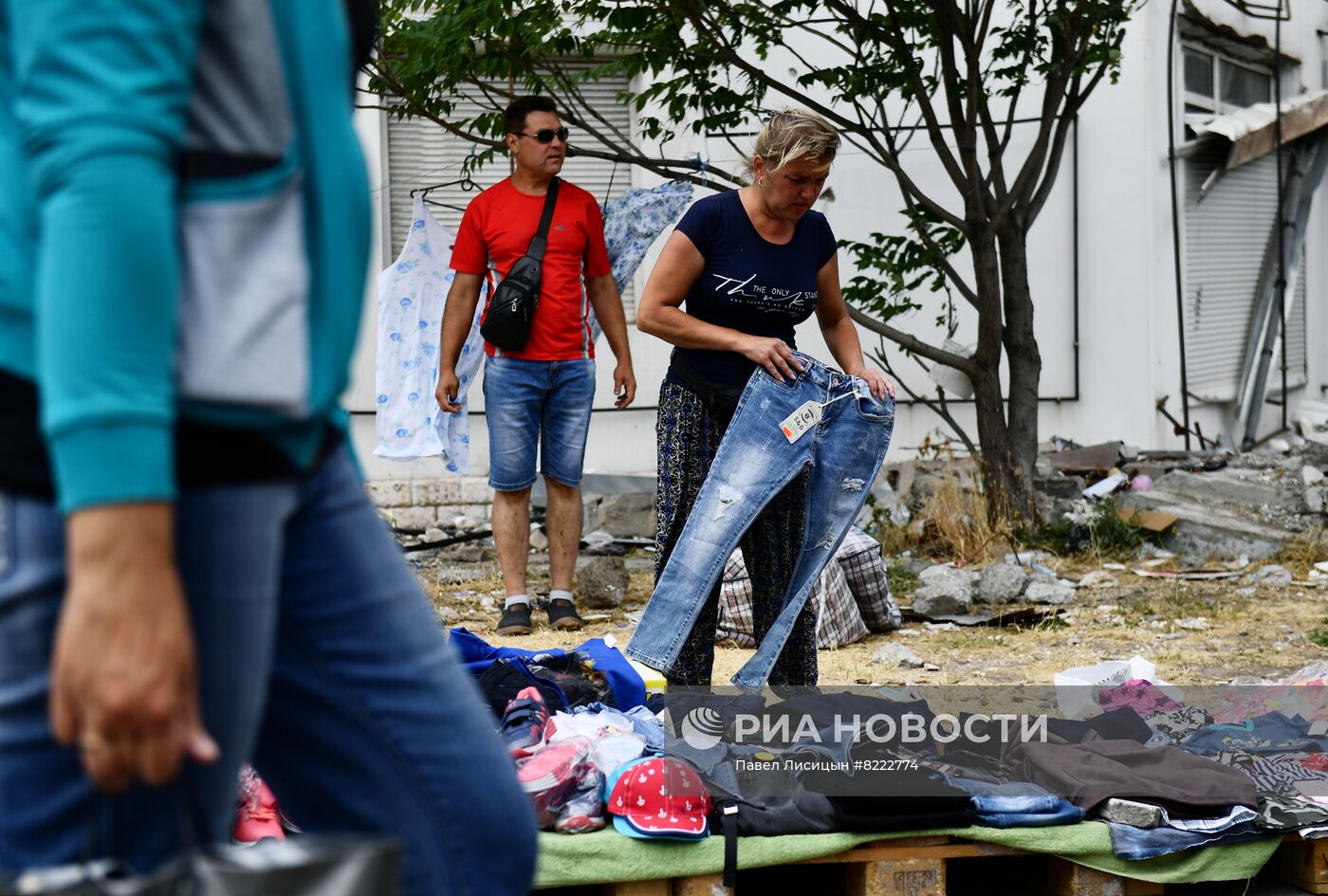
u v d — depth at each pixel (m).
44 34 1.75
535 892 4.57
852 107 16.70
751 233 6.41
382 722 2.28
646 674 6.41
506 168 16.03
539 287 9.44
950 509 13.12
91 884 1.75
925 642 9.52
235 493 1.96
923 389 16.94
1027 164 13.51
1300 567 12.37
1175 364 18.06
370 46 2.46
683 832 4.59
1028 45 13.43
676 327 6.35
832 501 6.42
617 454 16.39
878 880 4.79
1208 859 4.96
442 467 15.80
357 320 2.12
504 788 2.37
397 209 15.95
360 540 2.26
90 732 1.70
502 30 11.60
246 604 1.99
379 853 1.82
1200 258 18.95
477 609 10.89
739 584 9.42
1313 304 22.14
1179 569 12.41
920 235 13.54
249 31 1.94
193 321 1.88
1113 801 4.97
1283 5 20.31
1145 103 17.50
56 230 1.72
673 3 12.02
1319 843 5.15
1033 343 13.46
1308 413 21.08
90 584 1.69
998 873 5.33
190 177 1.90
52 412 1.70
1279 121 19.31
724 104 12.84
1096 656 8.93
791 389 6.29
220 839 2.09
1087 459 15.95
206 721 2.00
